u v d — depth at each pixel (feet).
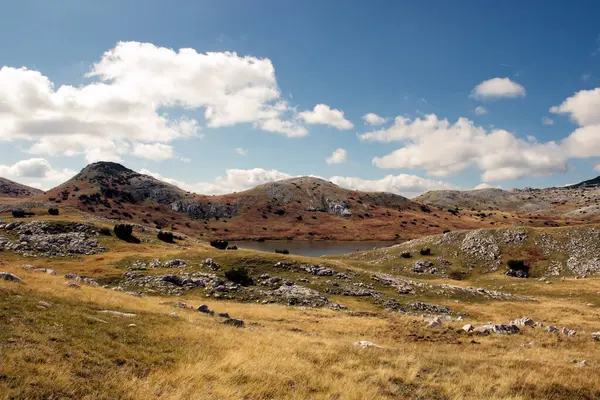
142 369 43.55
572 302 193.06
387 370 51.49
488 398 43.29
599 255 271.08
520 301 194.59
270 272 202.69
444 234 353.72
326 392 42.68
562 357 69.21
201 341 59.77
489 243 318.24
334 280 200.23
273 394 40.70
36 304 61.16
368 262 328.70
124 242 259.39
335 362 55.83
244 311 125.80
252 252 229.25
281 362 51.44
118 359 44.80
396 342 83.51
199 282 172.14
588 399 45.29
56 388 33.35
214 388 40.22
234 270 187.52
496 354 71.51
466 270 290.76
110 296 93.50
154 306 94.73
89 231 261.65
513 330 96.78
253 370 46.91
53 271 121.60
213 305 136.77
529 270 280.72
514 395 44.98
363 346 69.31
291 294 167.53
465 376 51.21
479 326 102.17
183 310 98.02
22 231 241.14
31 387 32.40
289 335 78.74
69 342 46.24
